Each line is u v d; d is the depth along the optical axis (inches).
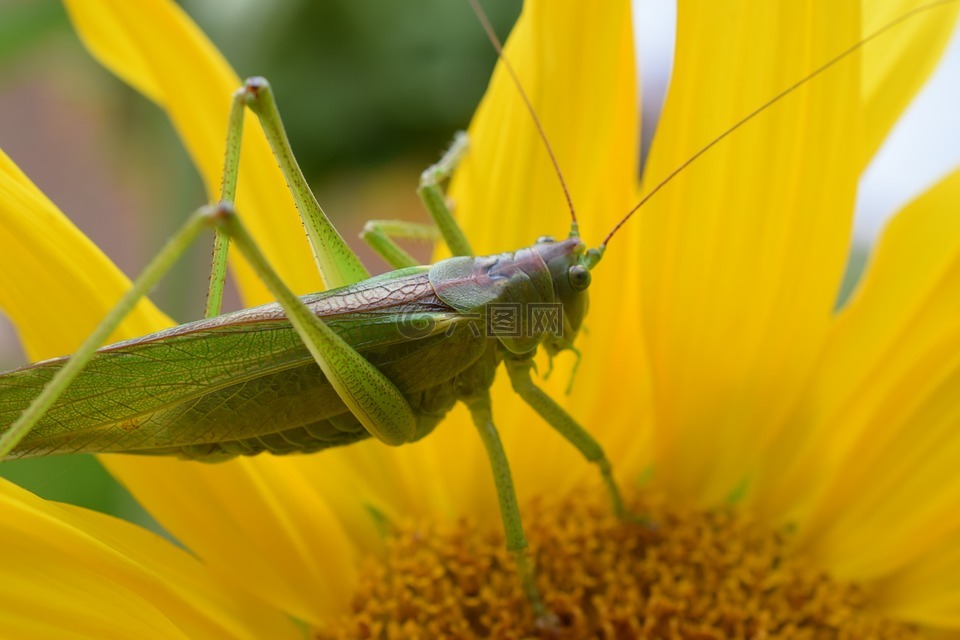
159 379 7.0
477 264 7.3
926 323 7.7
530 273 7.3
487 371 7.3
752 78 7.4
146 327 7.2
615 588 7.5
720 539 7.6
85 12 7.5
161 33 7.5
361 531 7.7
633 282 7.7
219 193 7.2
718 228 7.6
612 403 7.8
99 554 6.9
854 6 7.3
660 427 7.8
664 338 7.7
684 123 7.5
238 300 11.7
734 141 7.5
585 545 7.5
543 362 7.8
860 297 7.7
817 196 7.5
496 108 7.7
